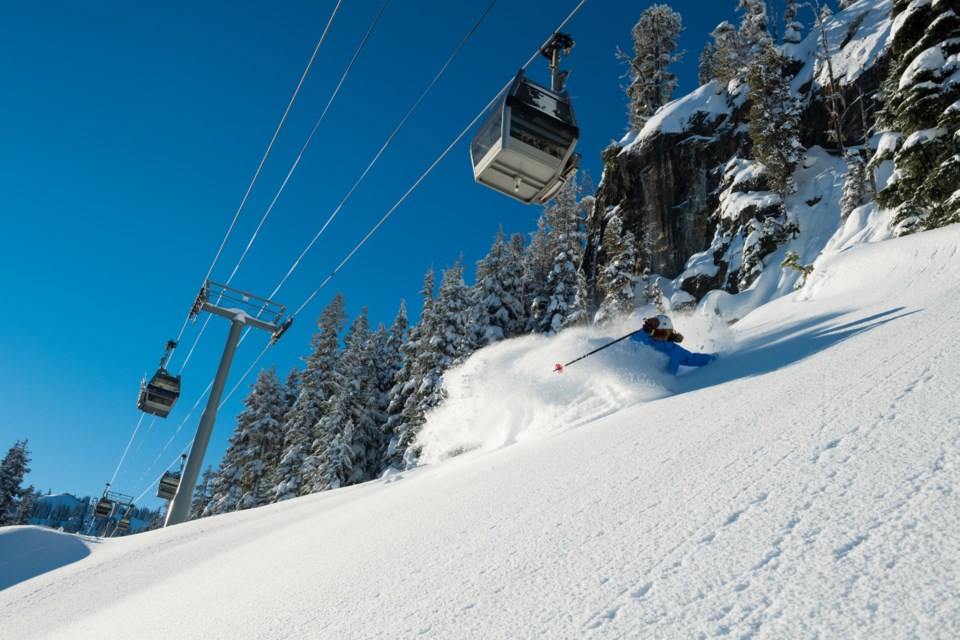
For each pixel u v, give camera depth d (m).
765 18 37.56
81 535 9.80
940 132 14.45
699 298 30.02
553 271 33.84
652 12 48.00
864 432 2.09
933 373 2.57
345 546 3.48
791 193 29.02
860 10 33.66
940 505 1.38
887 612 1.04
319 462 29.30
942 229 8.61
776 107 30.83
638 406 5.04
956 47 15.24
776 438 2.39
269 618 2.39
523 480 3.38
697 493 2.05
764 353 5.77
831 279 9.79
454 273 32.81
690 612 1.27
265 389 38.59
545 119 8.23
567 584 1.65
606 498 2.39
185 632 2.67
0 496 41.66
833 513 1.53
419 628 1.69
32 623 5.00
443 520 3.13
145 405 18.92
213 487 37.88
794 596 1.20
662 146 37.66
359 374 35.06
